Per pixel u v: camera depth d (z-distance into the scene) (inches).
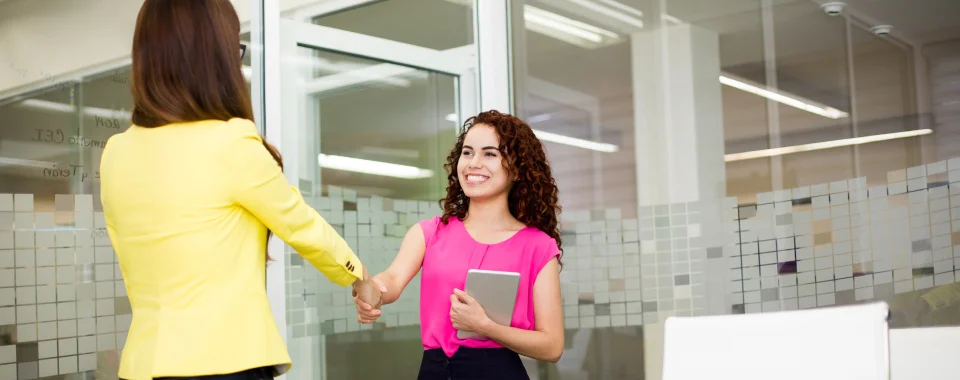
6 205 96.0
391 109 135.3
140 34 58.4
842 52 125.4
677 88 136.3
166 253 55.9
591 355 138.8
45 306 98.0
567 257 141.9
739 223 130.3
